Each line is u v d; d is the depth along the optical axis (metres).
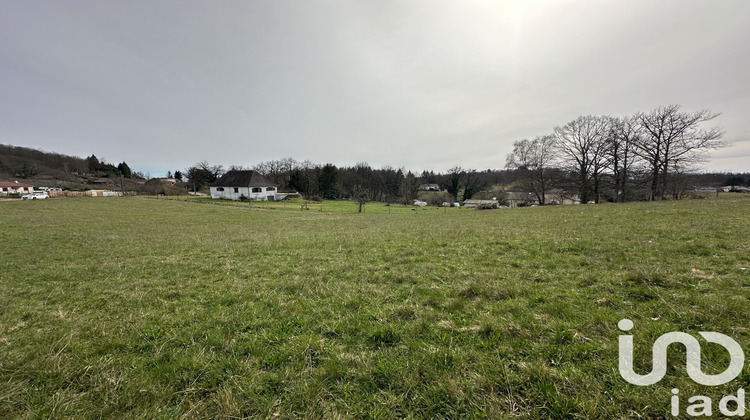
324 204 52.53
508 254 6.46
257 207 39.84
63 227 17.09
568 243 6.94
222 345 2.98
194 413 2.10
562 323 2.96
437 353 2.60
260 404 2.15
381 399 2.15
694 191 32.97
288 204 47.94
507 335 2.84
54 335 3.37
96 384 2.41
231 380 2.42
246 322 3.54
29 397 2.27
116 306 4.39
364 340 2.98
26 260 8.36
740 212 10.27
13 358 2.83
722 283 3.70
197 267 7.04
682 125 27.05
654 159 28.77
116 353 2.91
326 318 3.56
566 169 34.62
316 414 2.04
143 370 2.60
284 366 2.59
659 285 3.85
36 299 4.91
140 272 6.68
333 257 7.43
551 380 2.16
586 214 13.70
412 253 7.32
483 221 14.42
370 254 7.51
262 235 13.07
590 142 32.81
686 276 4.05
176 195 59.69
